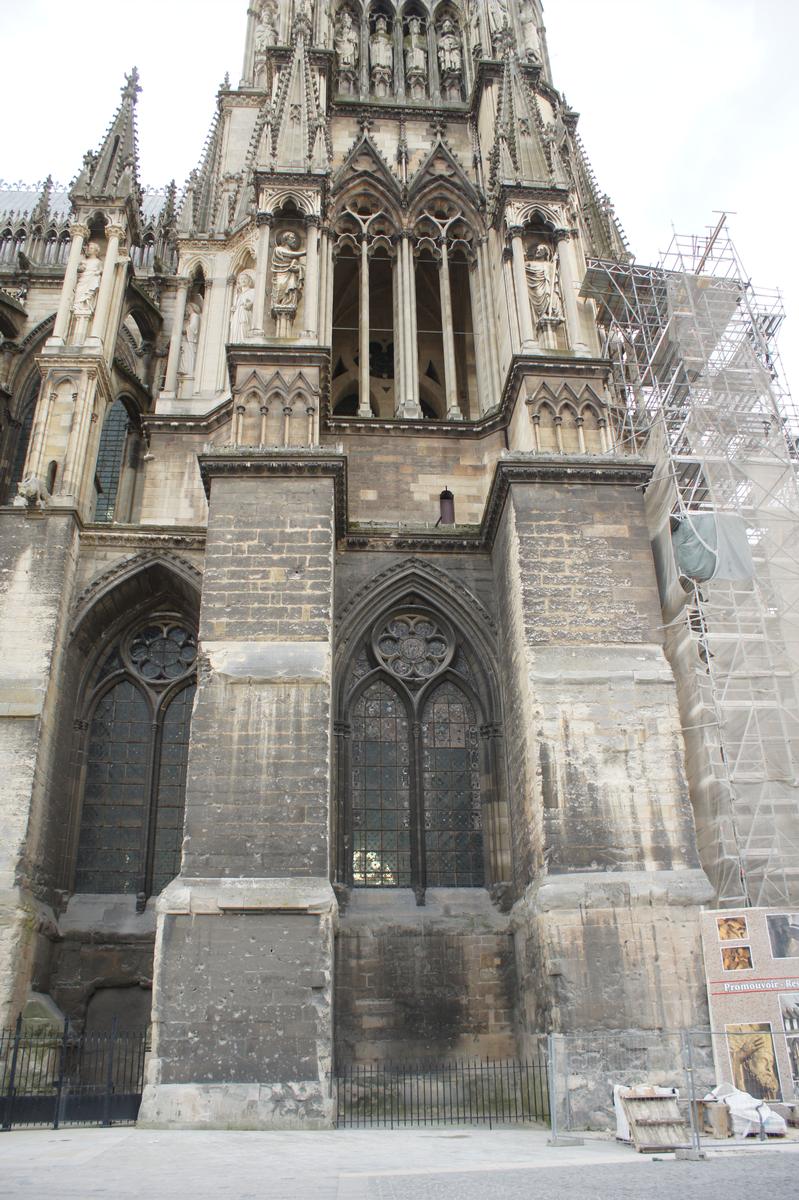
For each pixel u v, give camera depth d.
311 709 22.34
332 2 40.59
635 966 20.11
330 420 30.67
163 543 27.95
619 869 21.08
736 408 30.23
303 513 24.70
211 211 38.31
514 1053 23.27
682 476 28.47
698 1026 19.64
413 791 26.50
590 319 33.66
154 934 25.20
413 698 27.45
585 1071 19.25
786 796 23.41
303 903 20.28
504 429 30.81
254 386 27.08
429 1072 22.78
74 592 27.17
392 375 39.62
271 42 41.69
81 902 25.81
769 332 32.03
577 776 21.92
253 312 28.66
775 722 24.44
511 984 23.98
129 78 35.16
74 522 27.33
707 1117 16.83
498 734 26.62
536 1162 13.39
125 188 32.84
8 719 24.17
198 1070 18.92
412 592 28.25
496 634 27.39
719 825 22.58
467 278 37.97
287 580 23.89
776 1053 18.89
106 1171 12.15
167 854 26.69
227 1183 11.05
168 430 32.78
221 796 21.41
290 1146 15.44
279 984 19.62
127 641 28.89
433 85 39.75
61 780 26.00
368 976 23.81
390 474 30.47
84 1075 23.33
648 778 21.97
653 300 32.31
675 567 25.30
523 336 29.14
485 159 36.09
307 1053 19.12
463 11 41.53
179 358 35.06
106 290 31.22
